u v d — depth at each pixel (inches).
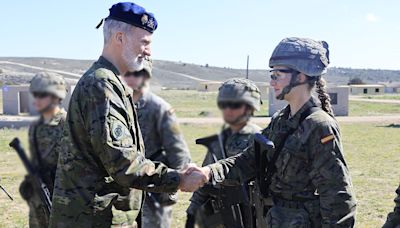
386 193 384.5
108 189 105.9
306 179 114.5
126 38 108.2
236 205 128.0
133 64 110.1
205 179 114.3
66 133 105.3
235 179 126.4
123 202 108.2
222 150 126.3
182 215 289.7
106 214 105.4
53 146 111.3
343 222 109.0
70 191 104.2
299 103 116.6
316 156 111.0
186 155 140.2
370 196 374.6
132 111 109.1
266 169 120.6
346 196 109.2
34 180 115.9
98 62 108.0
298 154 113.2
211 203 133.0
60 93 109.4
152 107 136.5
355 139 781.3
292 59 114.2
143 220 136.0
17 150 112.7
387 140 766.5
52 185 116.2
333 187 109.3
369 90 3452.3
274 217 116.2
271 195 120.2
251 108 116.4
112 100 101.6
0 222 281.3
